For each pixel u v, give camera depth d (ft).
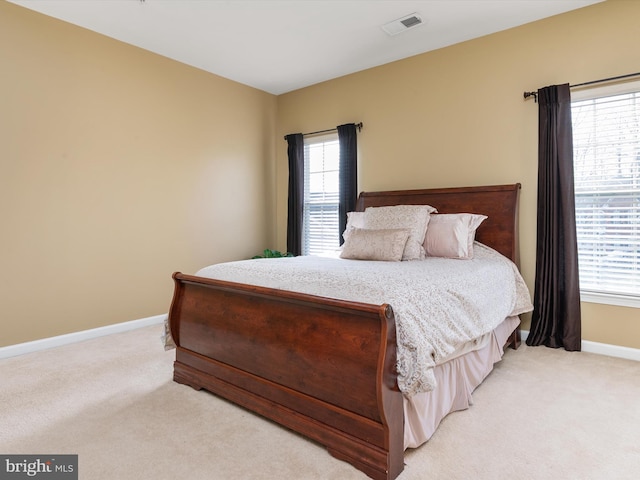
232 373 7.16
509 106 11.09
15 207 9.80
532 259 10.83
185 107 13.46
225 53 12.60
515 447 5.79
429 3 9.71
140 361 9.42
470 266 8.75
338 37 11.50
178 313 8.31
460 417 6.68
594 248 10.13
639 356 9.38
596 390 7.68
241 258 15.52
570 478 5.09
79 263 10.99
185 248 13.60
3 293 9.66
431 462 5.46
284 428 6.40
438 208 11.98
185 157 13.51
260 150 16.19
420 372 5.11
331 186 15.31
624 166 9.68
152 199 12.61
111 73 11.51
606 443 5.88
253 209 15.94
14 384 8.05
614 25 9.58
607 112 9.87
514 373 8.54
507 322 9.78
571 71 10.16
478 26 10.91
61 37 10.48
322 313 5.90
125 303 12.01
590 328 10.05
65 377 8.43
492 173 11.43
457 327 6.55
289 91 16.33
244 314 6.99
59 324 10.61
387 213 11.30
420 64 12.69
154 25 10.79
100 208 11.39
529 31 10.73
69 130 10.69
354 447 5.39
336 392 5.64
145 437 6.12
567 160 9.88
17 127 9.78
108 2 9.62
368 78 13.93
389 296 5.62
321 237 15.69
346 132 14.15
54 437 6.10
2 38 9.50
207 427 6.42
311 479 5.14
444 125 12.26
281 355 6.36
